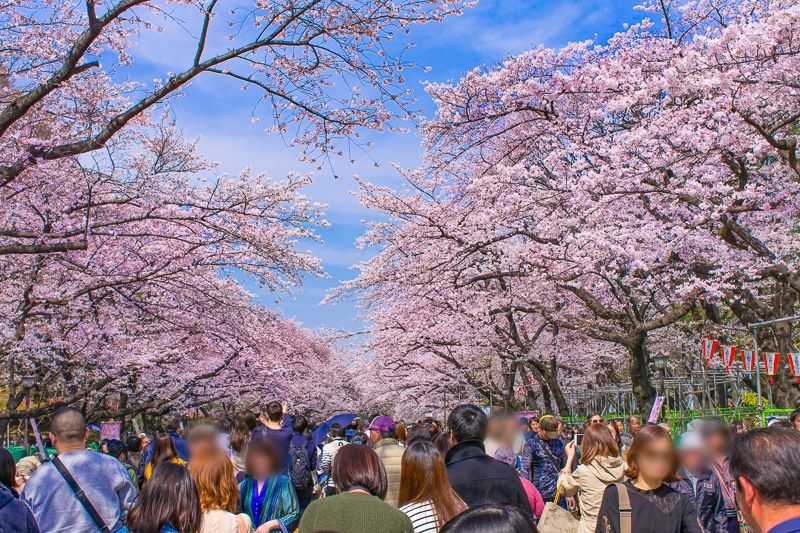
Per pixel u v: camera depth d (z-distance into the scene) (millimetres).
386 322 24734
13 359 17562
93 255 14375
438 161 16156
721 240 13133
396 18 9711
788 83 11102
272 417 6832
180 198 12508
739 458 2271
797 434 2266
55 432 4816
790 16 10781
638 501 4164
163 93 9188
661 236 13125
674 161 12312
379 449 7199
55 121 12281
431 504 4172
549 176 15391
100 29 8836
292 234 15094
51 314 17250
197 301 16406
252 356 24000
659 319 15508
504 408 6863
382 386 32938
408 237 18250
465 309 20281
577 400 28656
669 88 11883
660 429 4270
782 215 12984
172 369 22672
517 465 7973
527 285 17375
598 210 13750
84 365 18188
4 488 4148
